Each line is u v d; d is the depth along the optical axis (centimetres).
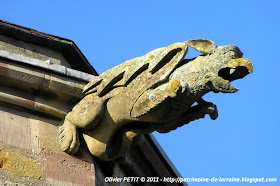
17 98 1369
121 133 1404
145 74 1344
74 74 1398
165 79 1324
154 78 1331
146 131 1389
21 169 1309
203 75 1314
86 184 1362
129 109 1359
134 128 1394
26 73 1369
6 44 1400
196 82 1316
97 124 1388
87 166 1382
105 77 1380
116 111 1377
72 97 1401
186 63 1337
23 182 1298
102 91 1380
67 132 1380
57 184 1330
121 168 1494
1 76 1357
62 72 1390
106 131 1391
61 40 1441
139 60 1354
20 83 1372
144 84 1340
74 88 1394
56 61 1440
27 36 1414
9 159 1309
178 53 1323
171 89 1304
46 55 1433
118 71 1369
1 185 1275
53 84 1383
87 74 1410
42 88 1383
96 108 1377
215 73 1309
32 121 1377
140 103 1340
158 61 1327
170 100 1320
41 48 1433
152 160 1556
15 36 1410
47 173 1330
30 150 1340
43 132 1373
